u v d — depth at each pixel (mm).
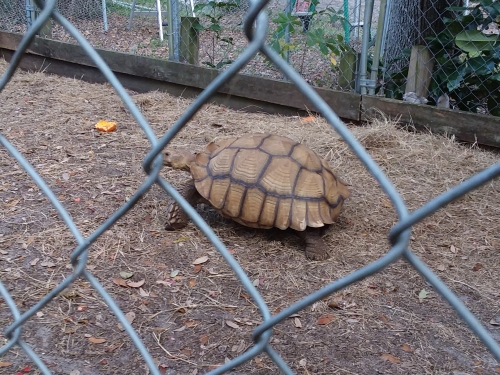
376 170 621
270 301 2633
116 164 4199
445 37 5035
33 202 3543
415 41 5719
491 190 3824
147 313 2533
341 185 3193
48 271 2826
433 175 4062
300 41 6734
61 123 5039
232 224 3348
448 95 5223
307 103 5270
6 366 2150
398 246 631
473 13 4840
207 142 4723
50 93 5938
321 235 3217
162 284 2752
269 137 3195
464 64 4840
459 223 3398
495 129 4414
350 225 3346
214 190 3041
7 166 4070
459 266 2951
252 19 651
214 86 717
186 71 5832
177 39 6102
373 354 2299
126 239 3121
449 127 4621
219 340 2365
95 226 3256
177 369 2188
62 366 2174
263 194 2918
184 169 3193
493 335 2424
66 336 2357
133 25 10320
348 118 5109
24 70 7012
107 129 4863
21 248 3016
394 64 5809
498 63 4852
